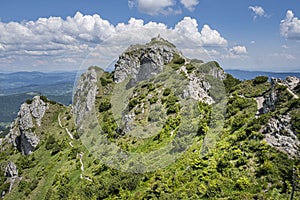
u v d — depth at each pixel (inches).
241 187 1364.4
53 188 2534.5
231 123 1904.5
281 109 1774.1
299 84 2106.3
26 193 2947.8
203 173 1504.7
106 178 1838.1
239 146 1642.5
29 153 4178.2
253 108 2165.4
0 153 4766.2
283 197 1250.6
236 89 2632.9
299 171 1330.0
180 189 1455.5
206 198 1374.3
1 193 3476.9
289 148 1488.7
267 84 2578.7
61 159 3112.7
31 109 4601.4
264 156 1471.5
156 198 1434.5
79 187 2089.1
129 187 1593.3
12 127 4982.8
